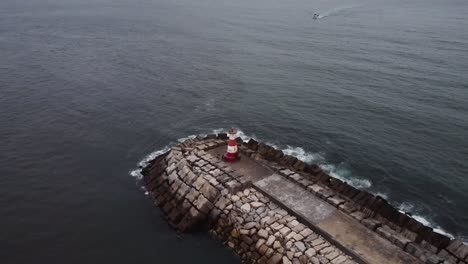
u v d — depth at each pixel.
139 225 28.88
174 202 29.97
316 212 25.95
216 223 27.64
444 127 42.84
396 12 133.88
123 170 36.16
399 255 22.52
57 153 38.94
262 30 99.94
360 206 26.98
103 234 28.02
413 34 91.06
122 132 43.25
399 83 55.94
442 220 29.12
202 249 26.23
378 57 70.06
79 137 42.12
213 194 28.53
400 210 30.03
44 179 34.72
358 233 24.16
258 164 31.88
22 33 98.25
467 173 34.97
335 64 66.31
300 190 28.30
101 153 39.03
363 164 36.28
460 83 55.22
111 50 79.31
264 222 25.56
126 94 54.09
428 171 35.16
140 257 25.81
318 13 131.88
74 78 60.72
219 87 56.66
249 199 27.59
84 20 121.88
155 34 96.94
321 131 42.53
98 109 49.03
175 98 52.72
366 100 50.28
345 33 93.75
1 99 51.66
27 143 40.75
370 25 105.62
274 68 65.12
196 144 35.47
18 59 71.69
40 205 31.27
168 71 64.38
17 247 26.77
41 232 28.25
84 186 33.75
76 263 25.45
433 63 65.31
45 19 123.12
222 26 107.38
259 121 45.34
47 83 58.31
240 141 36.50
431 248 23.41
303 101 50.62
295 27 104.06
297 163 31.98
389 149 38.72
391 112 46.59
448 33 92.19
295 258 23.02
